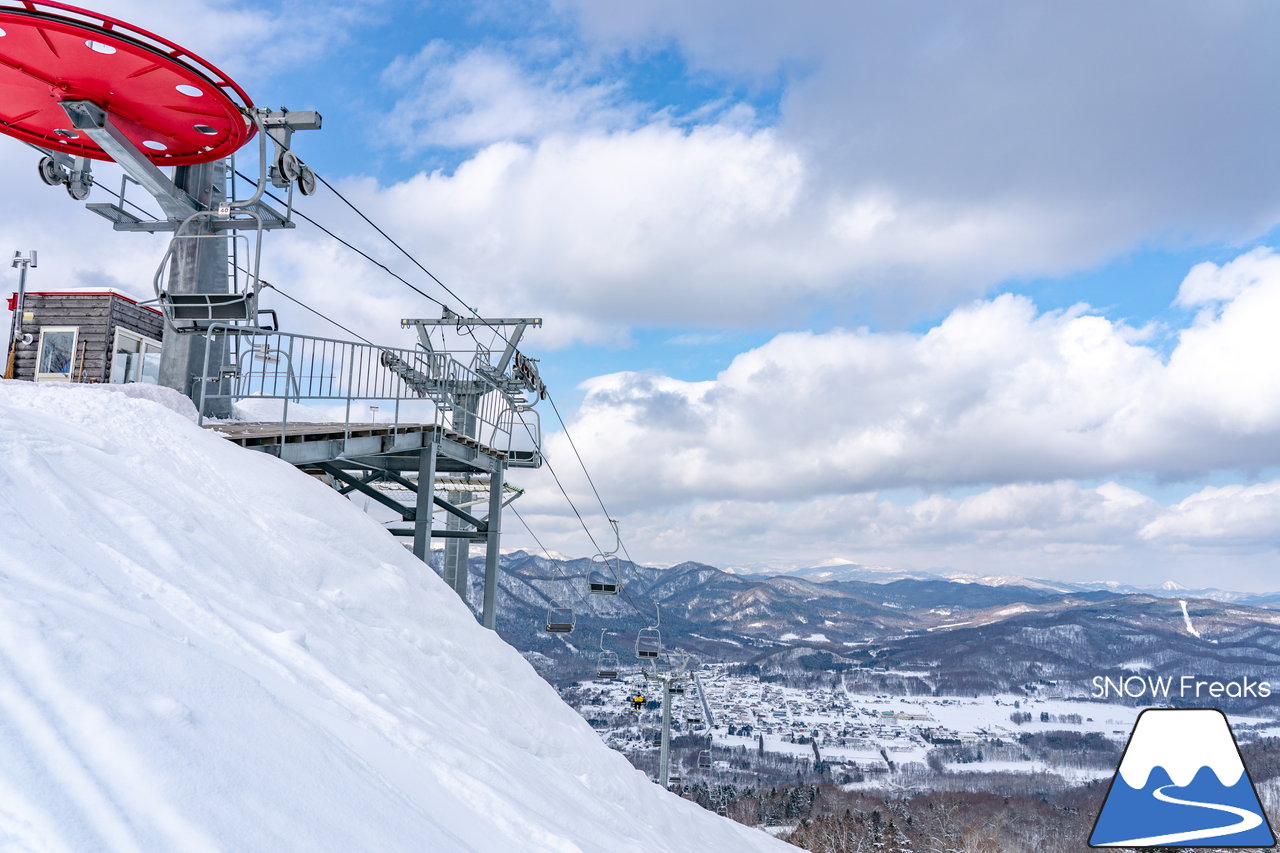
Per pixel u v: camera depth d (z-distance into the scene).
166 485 6.03
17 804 1.91
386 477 16.11
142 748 2.38
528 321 22.38
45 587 3.24
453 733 5.39
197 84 10.45
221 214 10.63
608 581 28.48
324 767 3.14
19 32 9.60
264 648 4.45
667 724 31.91
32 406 6.28
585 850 4.21
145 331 21.05
